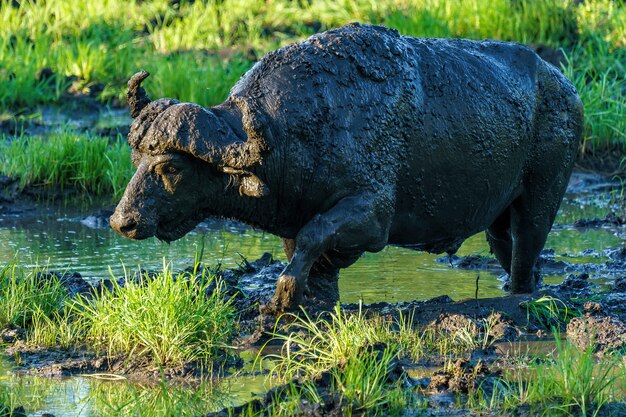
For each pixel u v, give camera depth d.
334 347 22.62
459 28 58.75
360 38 24.95
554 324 25.48
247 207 24.50
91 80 58.03
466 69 26.23
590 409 20.17
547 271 32.34
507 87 26.73
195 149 23.19
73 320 26.12
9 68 56.50
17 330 25.59
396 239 26.31
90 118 53.94
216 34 64.19
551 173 28.05
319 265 25.89
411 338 24.27
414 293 29.22
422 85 25.48
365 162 24.36
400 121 24.89
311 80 24.23
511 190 27.52
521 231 28.56
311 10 66.12
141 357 23.66
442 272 32.09
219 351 24.02
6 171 44.84
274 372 22.72
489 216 27.30
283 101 24.00
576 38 57.56
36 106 54.94
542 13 58.03
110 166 44.53
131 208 23.42
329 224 24.23
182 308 24.08
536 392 20.62
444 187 25.88
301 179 24.16
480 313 25.81
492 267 32.94
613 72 53.69
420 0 63.00
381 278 31.08
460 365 22.28
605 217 40.03
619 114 48.69
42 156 44.47
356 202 24.33
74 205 42.69
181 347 23.55
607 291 29.16
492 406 20.47
